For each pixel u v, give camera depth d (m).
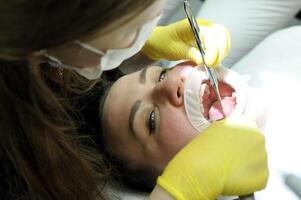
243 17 1.31
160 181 0.78
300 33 1.21
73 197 0.82
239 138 0.81
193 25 0.90
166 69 1.04
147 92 1.00
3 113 0.63
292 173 0.98
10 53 0.49
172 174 0.78
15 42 0.48
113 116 1.02
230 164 0.78
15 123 0.66
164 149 0.97
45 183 0.77
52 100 0.67
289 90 1.10
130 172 1.05
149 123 0.98
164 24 1.53
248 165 0.79
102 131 1.04
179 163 0.79
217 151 0.79
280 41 1.23
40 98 0.64
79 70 0.65
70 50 0.56
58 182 0.78
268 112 1.04
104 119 1.03
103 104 1.04
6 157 0.71
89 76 0.68
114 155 1.05
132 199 1.02
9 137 0.67
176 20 1.56
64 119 0.75
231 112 0.92
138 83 1.02
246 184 0.78
